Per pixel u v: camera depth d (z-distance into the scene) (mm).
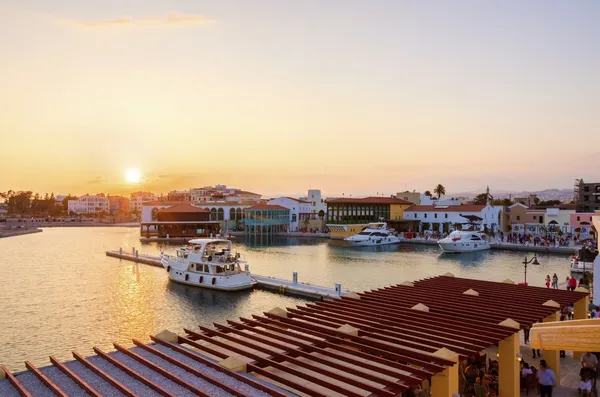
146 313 37188
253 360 13484
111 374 12828
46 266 62188
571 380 18266
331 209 107000
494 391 15375
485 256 70625
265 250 82375
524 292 21531
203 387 11750
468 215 97312
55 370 13297
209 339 15062
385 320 16438
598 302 28641
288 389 11680
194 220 116688
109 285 48469
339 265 62719
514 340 14625
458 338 14117
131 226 188125
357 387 11352
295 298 42438
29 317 35438
